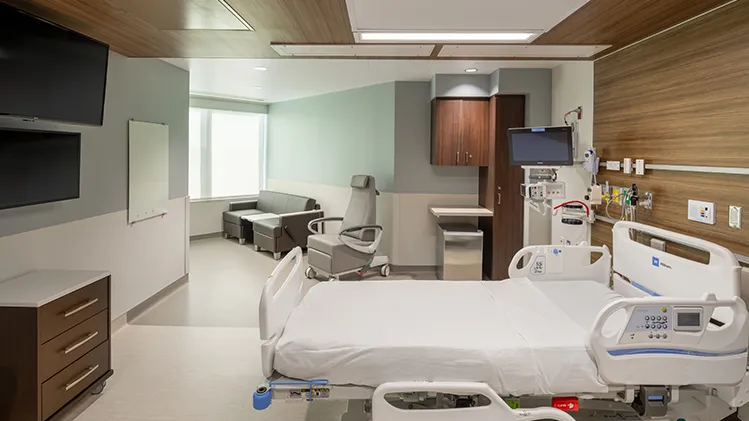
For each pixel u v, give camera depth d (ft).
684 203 7.50
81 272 8.30
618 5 6.73
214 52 10.14
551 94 14.26
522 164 10.79
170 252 14.24
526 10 7.01
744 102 6.27
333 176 21.01
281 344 5.75
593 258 10.52
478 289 8.15
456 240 15.12
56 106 7.69
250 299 13.92
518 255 8.90
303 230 20.36
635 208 8.76
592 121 10.99
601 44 8.98
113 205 10.91
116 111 10.96
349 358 5.55
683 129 7.48
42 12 7.46
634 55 8.85
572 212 10.27
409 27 8.02
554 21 7.59
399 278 16.53
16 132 7.20
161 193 13.35
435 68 14.61
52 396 6.95
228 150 24.50
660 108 8.06
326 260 15.49
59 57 7.62
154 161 12.84
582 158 11.57
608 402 6.48
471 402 5.79
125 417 7.54
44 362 6.77
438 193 17.15
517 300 7.51
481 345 5.61
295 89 19.92
